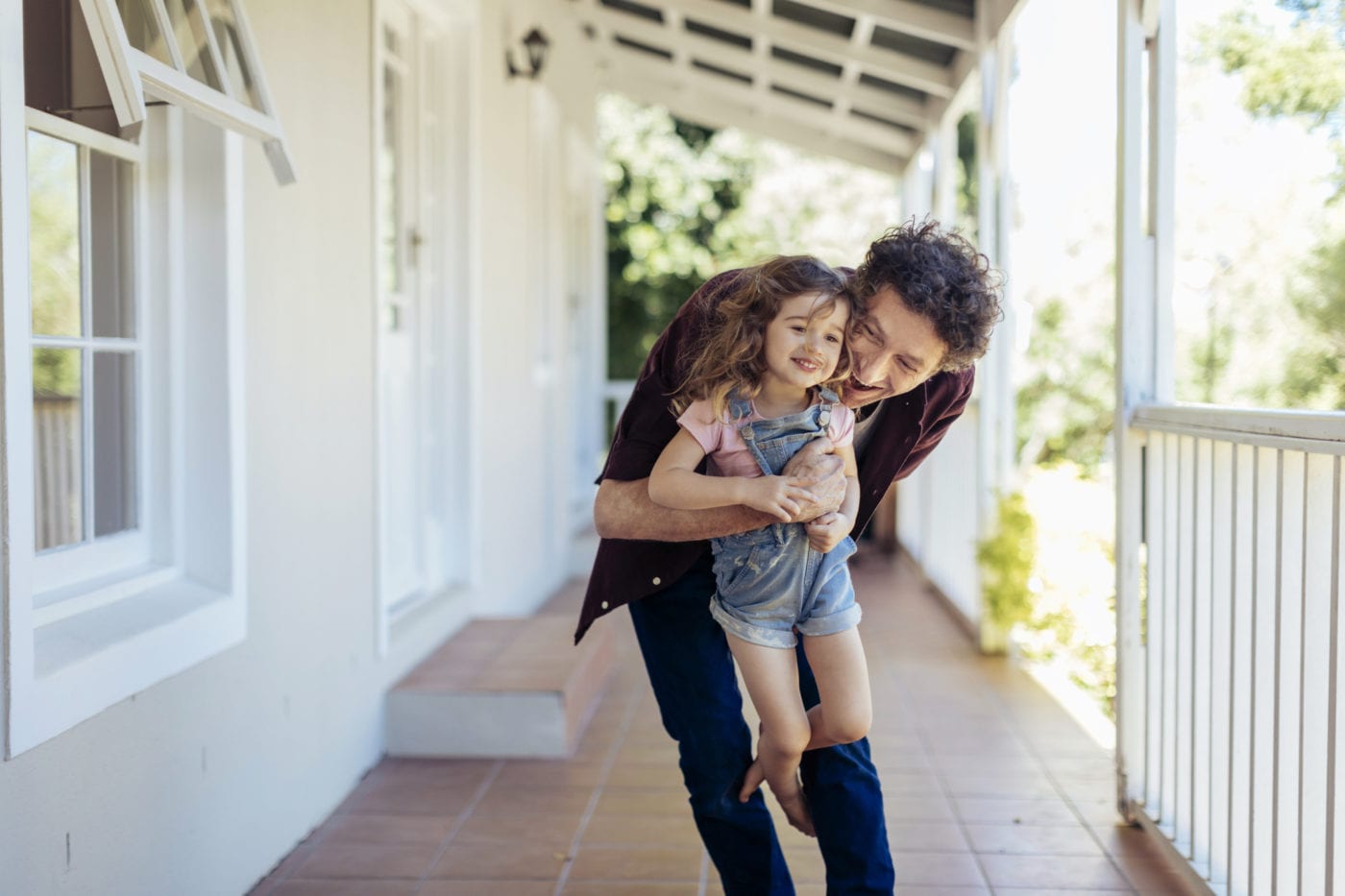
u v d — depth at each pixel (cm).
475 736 408
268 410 312
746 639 209
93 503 266
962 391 231
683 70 881
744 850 235
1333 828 220
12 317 201
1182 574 312
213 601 278
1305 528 234
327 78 358
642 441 214
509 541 616
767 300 195
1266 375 574
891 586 793
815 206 1905
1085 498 700
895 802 372
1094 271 897
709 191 1822
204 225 286
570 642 476
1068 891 304
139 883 246
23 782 207
